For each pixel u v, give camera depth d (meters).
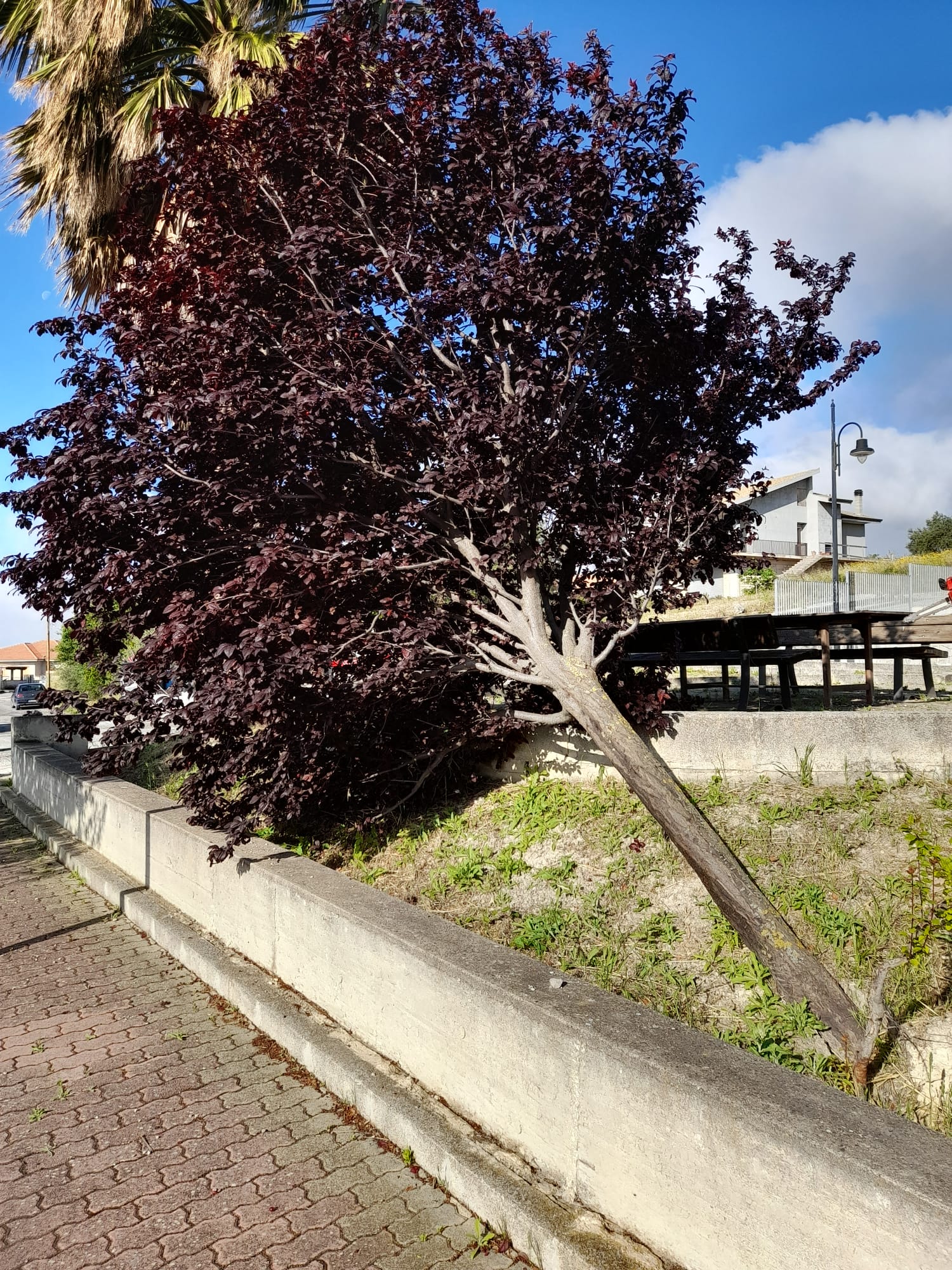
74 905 7.05
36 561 5.61
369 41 5.24
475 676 5.75
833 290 5.26
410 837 5.73
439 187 4.92
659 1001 3.63
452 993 3.29
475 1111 3.17
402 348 5.21
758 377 5.44
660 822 4.17
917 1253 1.78
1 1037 4.49
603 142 4.53
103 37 8.60
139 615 5.94
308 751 5.22
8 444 5.58
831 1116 2.12
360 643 4.87
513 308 4.51
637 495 5.02
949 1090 3.02
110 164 9.30
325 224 5.08
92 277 9.98
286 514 5.06
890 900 3.91
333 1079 3.75
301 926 4.45
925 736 4.86
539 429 4.57
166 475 5.09
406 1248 2.75
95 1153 3.37
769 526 36.84
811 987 3.43
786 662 7.15
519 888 4.76
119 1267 2.72
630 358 5.10
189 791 5.93
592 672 4.79
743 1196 2.15
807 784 5.00
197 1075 3.99
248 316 4.77
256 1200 3.03
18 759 12.33
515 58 4.86
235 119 5.59
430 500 5.07
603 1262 2.39
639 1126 2.46
